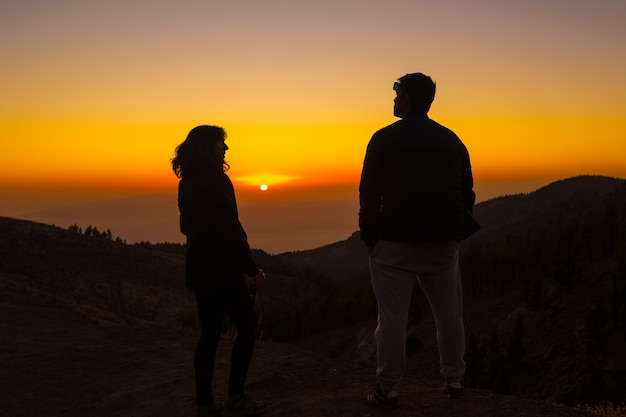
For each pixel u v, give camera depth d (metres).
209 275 3.61
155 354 6.12
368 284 109.62
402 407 3.47
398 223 3.20
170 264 148.38
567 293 80.44
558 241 84.94
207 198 3.56
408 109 3.39
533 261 97.88
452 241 3.31
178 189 3.85
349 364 5.31
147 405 4.39
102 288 117.50
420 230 3.17
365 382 4.48
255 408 3.81
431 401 3.53
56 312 8.85
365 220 3.28
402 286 3.32
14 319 8.00
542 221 179.25
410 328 87.62
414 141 3.21
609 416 6.79
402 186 3.19
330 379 4.69
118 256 138.12
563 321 71.94
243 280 3.78
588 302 73.38
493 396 3.63
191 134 3.70
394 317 3.31
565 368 58.53
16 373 5.30
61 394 4.78
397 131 3.24
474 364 66.38
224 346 6.58
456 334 3.43
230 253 3.63
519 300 88.50
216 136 3.71
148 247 191.75
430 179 3.19
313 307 107.00
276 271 183.38
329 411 3.60
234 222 3.57
